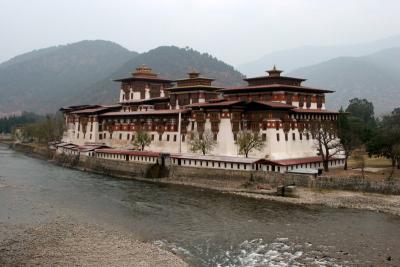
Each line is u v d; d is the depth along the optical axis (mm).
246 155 115875
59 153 181000
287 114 120062
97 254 55438
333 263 53438
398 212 78250
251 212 80438
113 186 112125
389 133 110438
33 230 66000
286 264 53312
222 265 53062
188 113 134500
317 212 79625
